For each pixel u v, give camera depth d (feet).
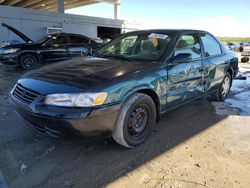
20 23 48.19
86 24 58.13
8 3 78.23
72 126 8.75
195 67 13.43
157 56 12.00
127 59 12.30
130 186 8.39
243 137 12.23
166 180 8.73
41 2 75.10
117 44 14.24
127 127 10.23
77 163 9.66
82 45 37.06
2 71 31.17
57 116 8.78
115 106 9.49
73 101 8.85
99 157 10.10
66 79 9.70
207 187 8.39
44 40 35.17
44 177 8.79
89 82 9.36
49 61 34.42
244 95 20.26
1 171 9.05
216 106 16.93
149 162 9.82
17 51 31.91
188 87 13.14
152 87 10.86
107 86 9.35
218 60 15.92
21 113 9.97
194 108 16.33
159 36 13.11
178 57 12.03
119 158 10.05
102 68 10.71
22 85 10.31
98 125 9.16
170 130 12.78
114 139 10.36
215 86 16.31
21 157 9.96
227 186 8.47
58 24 53.47
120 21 65.05
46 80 9.89
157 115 11.78
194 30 14.44
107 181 8.64
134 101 10.19
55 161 9.76
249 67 40.40
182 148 10.95
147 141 11.48
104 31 63.05
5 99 17.81
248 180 8.82
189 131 12.74
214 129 13.08
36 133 11.94
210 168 9.49
